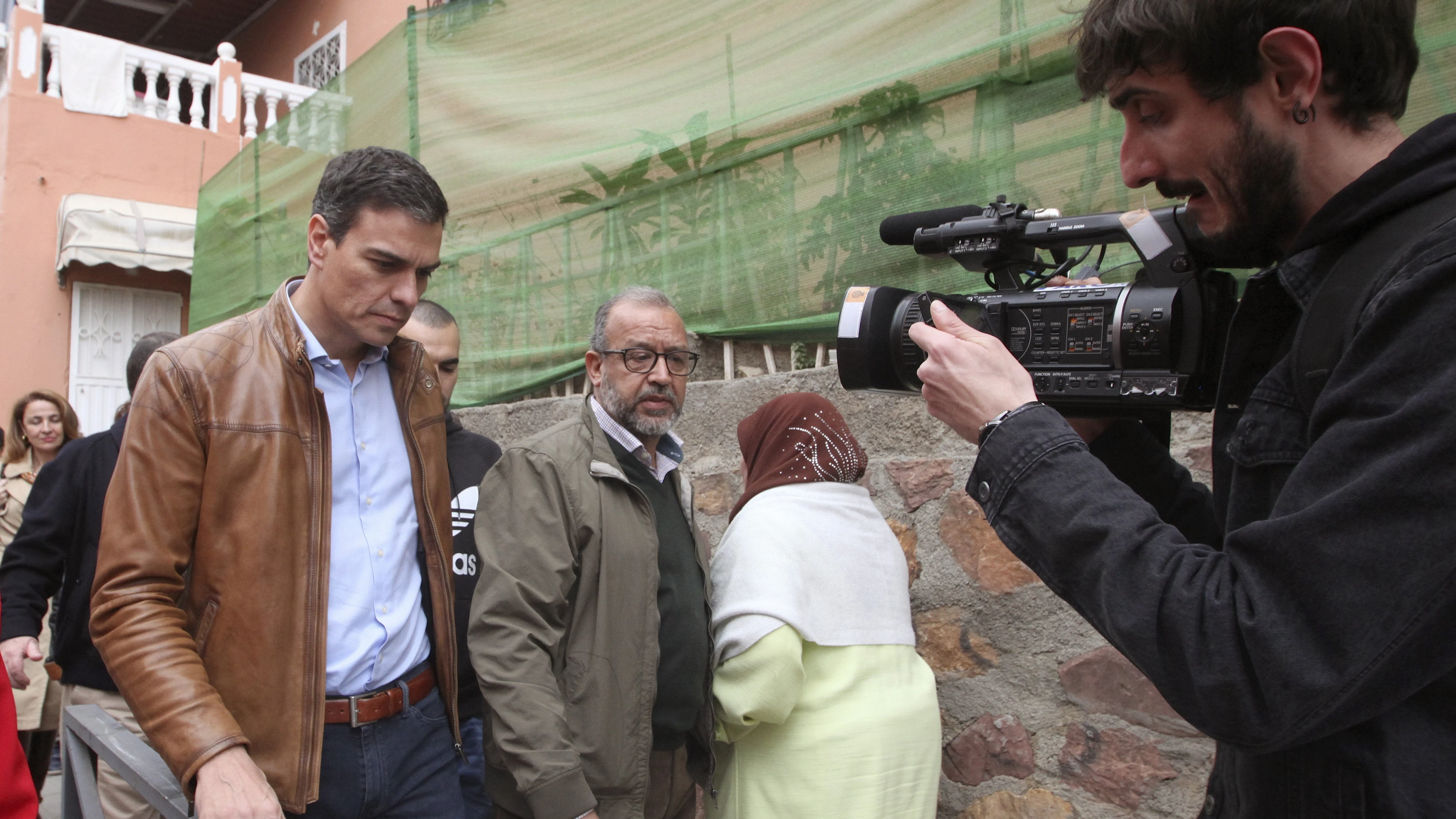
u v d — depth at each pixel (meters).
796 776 2.08
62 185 8.98
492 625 1.95
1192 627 0.83
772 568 2.12
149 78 9.48
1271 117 0.89
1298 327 0.93
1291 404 0.93
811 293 2.89
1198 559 0.87
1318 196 0.92
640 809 2.01
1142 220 1.24
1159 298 1.17
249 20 13.06
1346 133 0.90
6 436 4.73
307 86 11.92
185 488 1.68
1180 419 2.11
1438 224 0.82
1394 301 0.78
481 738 2.59
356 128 4.86
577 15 3.66
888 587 2.26
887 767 2.08
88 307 9.20
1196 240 1.17
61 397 4.50
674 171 3.29
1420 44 1.86
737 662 2.08
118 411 3.01
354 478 1.90
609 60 3.54
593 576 2.05
